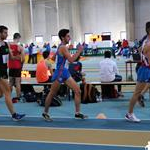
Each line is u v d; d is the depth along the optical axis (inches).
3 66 386.6
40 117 417.7
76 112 398.9
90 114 425.1
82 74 535.8
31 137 322.7
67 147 283.6
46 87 544.1
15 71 523.8
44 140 309.7
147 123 362.0
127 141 294.2
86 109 459.2
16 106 504.4
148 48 348.5
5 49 385.1
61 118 406.0
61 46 375.9
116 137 309.3
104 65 529.3
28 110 469.7
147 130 330.6
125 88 653.9
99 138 308.3
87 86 506.9
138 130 331.9
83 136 318.0
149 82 354.3
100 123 370.0
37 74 551.2
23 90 561.9
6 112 462.0
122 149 270.7
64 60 379.2
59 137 318.0
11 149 284.2
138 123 363.3
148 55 349.7
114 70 530.0
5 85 394.0
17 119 397.4
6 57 387.5
